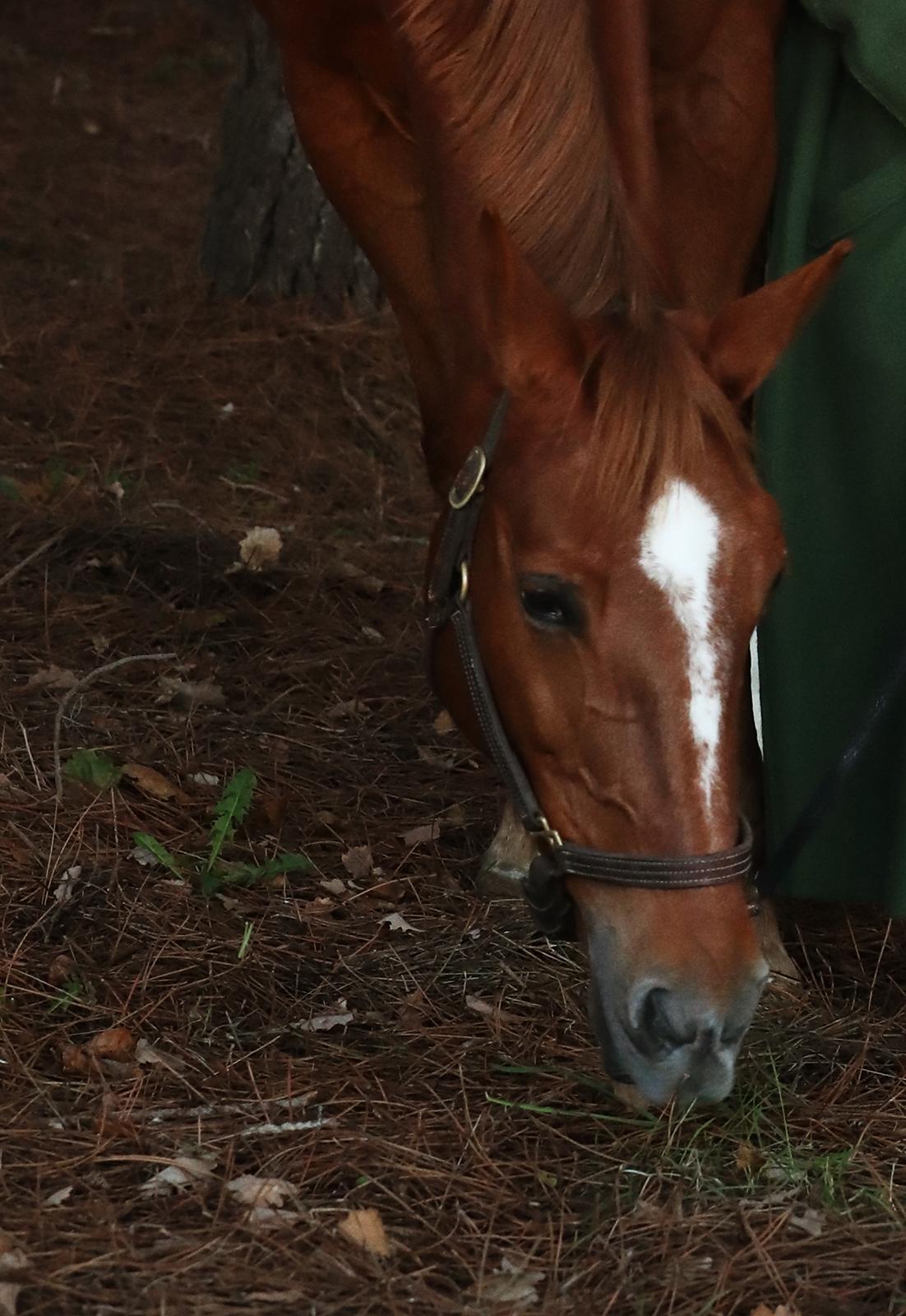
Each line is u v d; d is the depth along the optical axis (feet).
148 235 28.35
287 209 24.21
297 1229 9.07
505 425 9.05
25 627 16.15
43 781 13.44
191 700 15.19
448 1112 10.23
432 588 10.02
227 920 12.15
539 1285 8.87
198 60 40.52
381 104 12.10
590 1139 10.24
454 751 15.20
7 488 18.56
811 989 12.10
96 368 22.49
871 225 11.59
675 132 11.83
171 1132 9.80
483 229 8.85
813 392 11.82
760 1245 9.16
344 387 22.68
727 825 8.57
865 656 11.81
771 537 8.64
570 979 11.82
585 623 8.59
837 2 11.66
